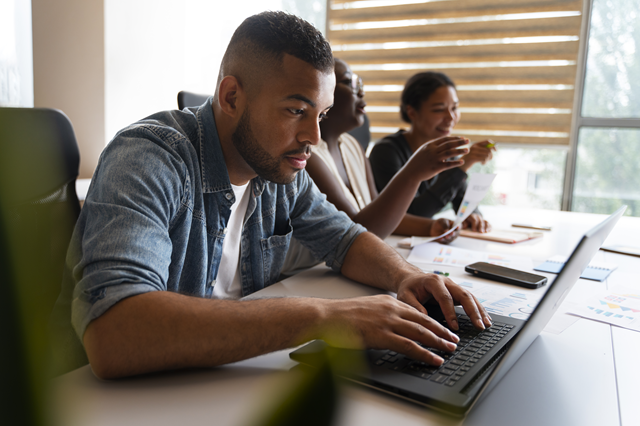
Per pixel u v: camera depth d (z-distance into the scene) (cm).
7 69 235
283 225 115
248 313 62
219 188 94
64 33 241
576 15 317
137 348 57
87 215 72
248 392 57
